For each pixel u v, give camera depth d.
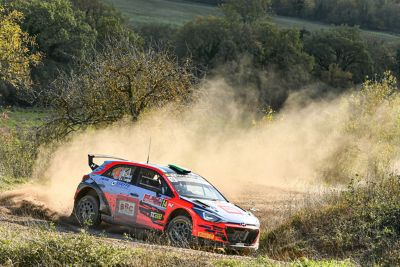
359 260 29.58
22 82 91.00
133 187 32.50
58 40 197.12
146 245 26.95
